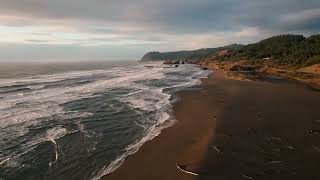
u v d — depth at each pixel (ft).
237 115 69.51
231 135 53.72
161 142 50.70
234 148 47.09
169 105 82.99
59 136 54.70
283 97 95.66
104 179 37.06
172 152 45.83
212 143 49.39
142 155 44.86
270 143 49.24
